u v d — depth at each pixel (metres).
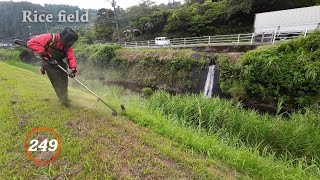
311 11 15.84
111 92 9.93
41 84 7.69
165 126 4.60
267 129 5.59
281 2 22.31
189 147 3.92
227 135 5.35
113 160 3.13
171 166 3.17
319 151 4.86
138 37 38.81
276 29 17.47
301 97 9.26
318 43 9.46
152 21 36.81
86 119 4.40
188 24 29.34
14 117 4.46
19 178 2.82
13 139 3.66
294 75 9.47
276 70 10.03
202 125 6.25
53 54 4.55
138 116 4.98
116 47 24.31
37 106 5.05
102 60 23.81
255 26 18.94
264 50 10.99
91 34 45.47
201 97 7.43
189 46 20.27
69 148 3.40
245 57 11.38
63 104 5.18
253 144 5.46
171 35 31.22
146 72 19.09
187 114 6.59
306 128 5.35
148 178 2.85
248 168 3.43
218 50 17.50
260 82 10.66
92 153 3.27
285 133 5.47
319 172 3.62
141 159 3.22
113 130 4.06
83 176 2.81
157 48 21.83
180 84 16.03
